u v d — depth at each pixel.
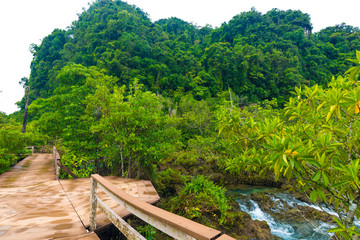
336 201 2.11
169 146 7.54
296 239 7.00
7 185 6.05
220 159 14.87
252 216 8.83
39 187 5.33
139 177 7.74
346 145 2.02
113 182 5.83
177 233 1.05
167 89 52.69
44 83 68.44
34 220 2.98
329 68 75.44
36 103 12.73
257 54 63.97
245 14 92.94
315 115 2.50
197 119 26.59
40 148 20.92
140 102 7.55
